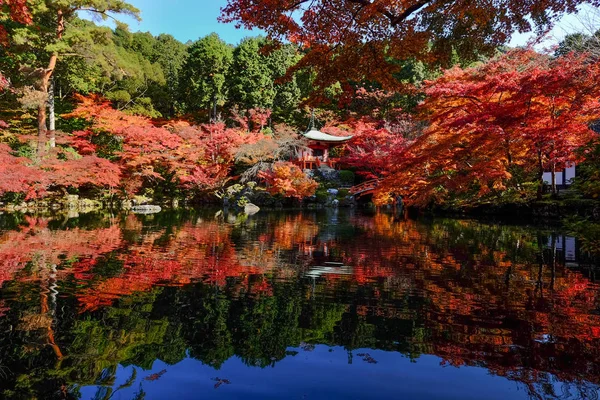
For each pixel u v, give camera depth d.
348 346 3.59
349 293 5.26
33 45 18.73
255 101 31.52
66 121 24.73
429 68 7.61
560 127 11.12
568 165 14.08
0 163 15.18
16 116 22.17
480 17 6.01
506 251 8.36
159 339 3.75
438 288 5.46
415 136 23.14
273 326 4.09
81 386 2.88
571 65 11.16
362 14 5.97
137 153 22.53
